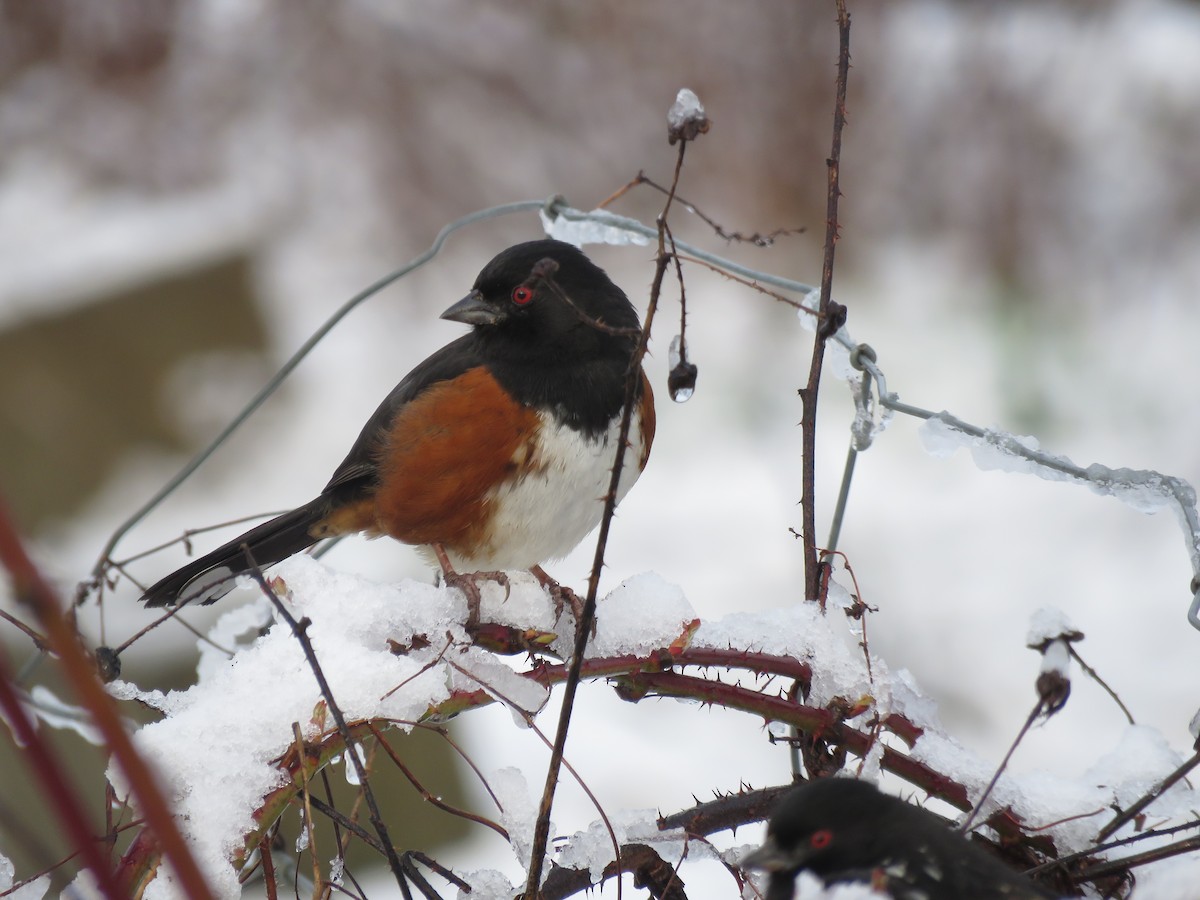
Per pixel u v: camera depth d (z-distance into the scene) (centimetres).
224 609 922
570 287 550
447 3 1753
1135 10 1717
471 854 845
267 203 1673
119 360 1452
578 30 1700
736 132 1602
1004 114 1612
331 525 607
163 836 161
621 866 321
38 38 1758
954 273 1569
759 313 1509
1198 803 333
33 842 241
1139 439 1363
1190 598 1168
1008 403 1409
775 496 1298
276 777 315
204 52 1770
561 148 1677
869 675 341
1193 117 1605
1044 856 331
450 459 558
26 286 1492
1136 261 1549
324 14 1739
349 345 1530
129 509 1327
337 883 329
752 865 278
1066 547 1240
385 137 1697
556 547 581
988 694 1091
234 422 510
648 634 344
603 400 558
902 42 1653
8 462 1360
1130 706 1049
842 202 1587
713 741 926
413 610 354
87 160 1734
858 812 276
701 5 1630
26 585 152
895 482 1325
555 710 939
